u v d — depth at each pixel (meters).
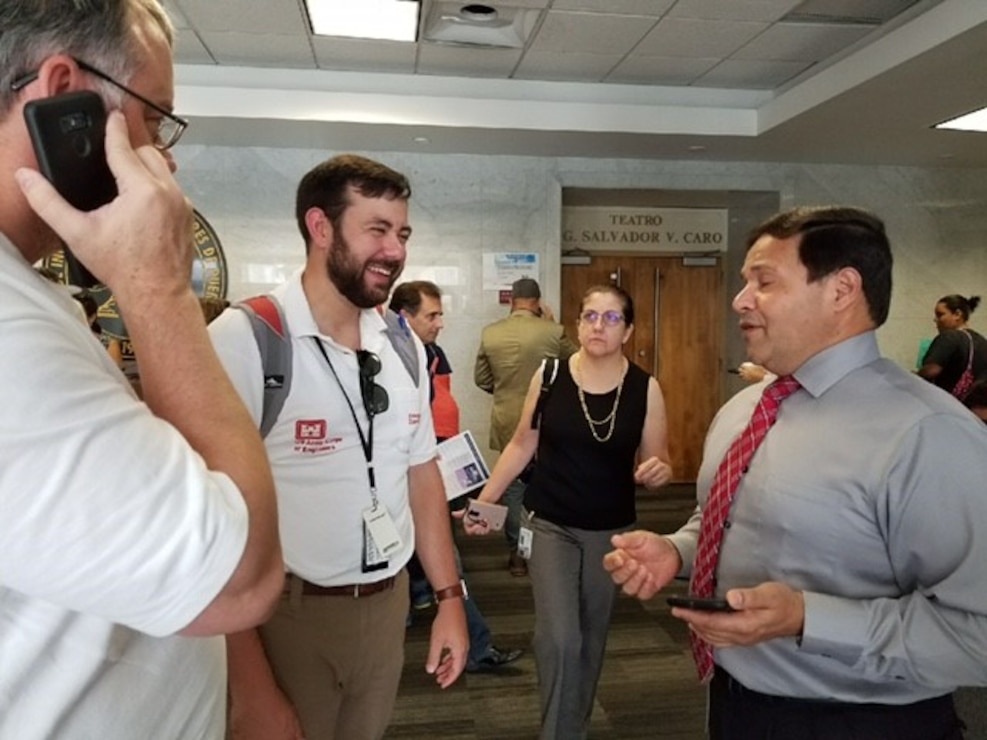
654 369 6.70
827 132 4.84
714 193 5.91
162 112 0.61
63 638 0.55
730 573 1.24
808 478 1.13
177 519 0.48
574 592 2.14
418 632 3.34
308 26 3.85
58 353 0.48
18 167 0.54
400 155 5.45
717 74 4.57
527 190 5.57
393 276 1.33
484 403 5.60
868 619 1.00
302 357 1.27
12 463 0.44
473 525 2.24
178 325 0.55
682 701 2.80
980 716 1.94
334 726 1.33
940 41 3.28
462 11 3.69
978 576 0.99
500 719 2.66
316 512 1.28
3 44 0.52
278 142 5.13
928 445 1.03
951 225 6.04
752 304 1.24
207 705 0.72
